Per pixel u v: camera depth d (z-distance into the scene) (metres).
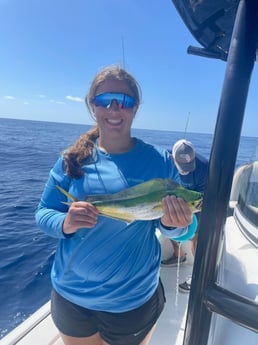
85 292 1.36
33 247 5.48
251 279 1.02
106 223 1.31
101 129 1.39
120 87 1.34
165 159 1.43
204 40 1.25
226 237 1.31
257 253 1.16
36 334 1.89
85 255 1.34
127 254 1.32
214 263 0.85
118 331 1.36
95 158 1.38
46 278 4.32
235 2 1.01
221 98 0.84
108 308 1.35
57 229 1.32
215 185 0.84
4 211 8.09
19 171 14.60
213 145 0.85
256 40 0.82
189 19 1.17
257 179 1.37
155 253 1.42
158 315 1.50
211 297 0.84
